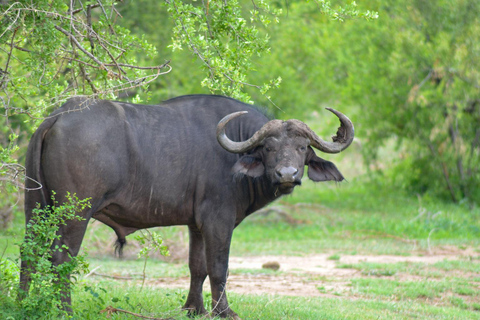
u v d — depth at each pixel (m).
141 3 61.19
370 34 70.31
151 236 26.58
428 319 28.73
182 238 48.19
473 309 32.97
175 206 22.80
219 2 25.00
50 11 22.47
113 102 22.03
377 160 80.38
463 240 56.06
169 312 23.50
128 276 38.44
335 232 60.69
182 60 65.69
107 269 40.25
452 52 65.94
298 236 59.59
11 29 21.47
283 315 26.14
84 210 20.45
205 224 23.12
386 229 60.25
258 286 37.19
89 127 20.64
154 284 36.34
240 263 46.62
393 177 74.25
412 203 72.44
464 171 72.12
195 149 22.88
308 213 68.75
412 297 35.09
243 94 25.27
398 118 69.56
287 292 35.47
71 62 25.03
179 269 42.38
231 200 23.45
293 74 74.56
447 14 67.31
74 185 20.25
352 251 51.59
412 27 68.56
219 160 23.20
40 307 18.94
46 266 18.92
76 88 24.38
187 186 22.84
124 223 22.72
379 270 42.44
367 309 30.41
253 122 24.42
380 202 73.75
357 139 79.50
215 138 23.33
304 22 77.75
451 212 66.81
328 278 40.19
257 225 65.00
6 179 20.19
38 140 20.36
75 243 20.47
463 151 71.75
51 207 20.44
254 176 22.62
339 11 25.72
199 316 24.22
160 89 66.56
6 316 18.28
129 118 21.83
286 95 72.44
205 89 66.38
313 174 23.86
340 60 70.88
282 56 75.12
